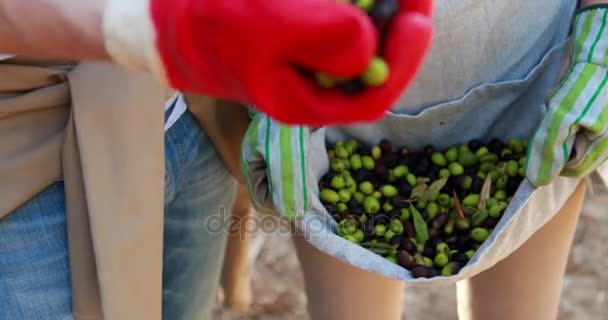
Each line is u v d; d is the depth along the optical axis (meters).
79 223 1.52
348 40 0.92
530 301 1.81
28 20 1.17
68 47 1.17
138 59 1.10
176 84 1.10
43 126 1.49
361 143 1.75
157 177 1.56
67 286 1.57
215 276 1.95
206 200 1.84
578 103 1.56
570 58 1.62
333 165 1.71
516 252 1.78
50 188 1.53
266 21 0.93
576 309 2.46
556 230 1.76
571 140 1.57
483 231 1.65
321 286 1.74
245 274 2.33
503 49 1.66
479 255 1.58
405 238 1.66
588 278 2.54
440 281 1.57
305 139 1.58
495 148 1.74
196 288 1.89
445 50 1.63
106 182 1.50
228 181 1.90
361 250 1.59
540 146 1.57
